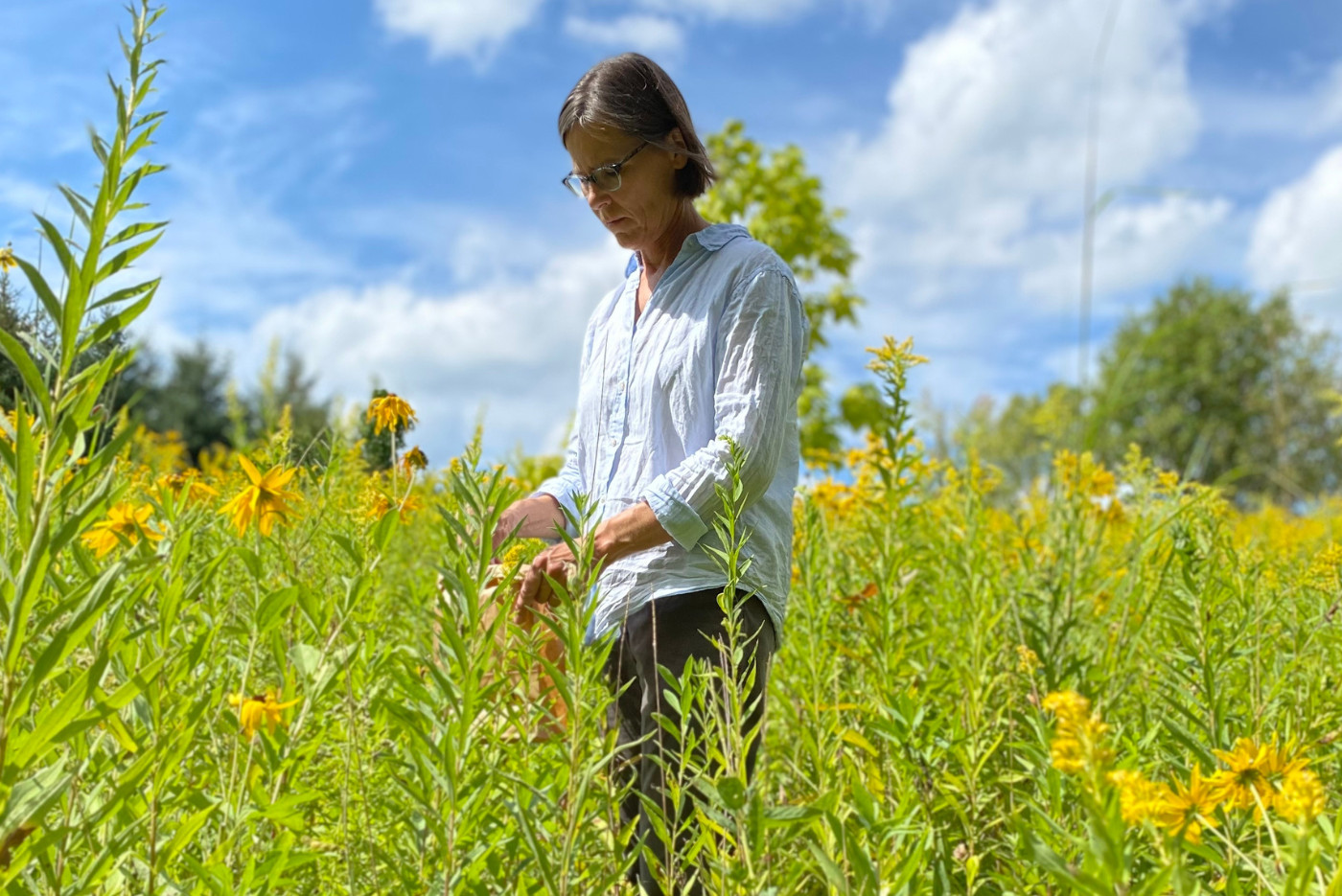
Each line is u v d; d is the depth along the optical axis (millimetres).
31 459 1090
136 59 1142
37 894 1342
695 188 2371
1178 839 1067
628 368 2357
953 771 2393
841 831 1315
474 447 1506
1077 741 1027
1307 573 2793
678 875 1700
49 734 1128
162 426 22594
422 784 1583
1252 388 34344
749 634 2150
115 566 1136
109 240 1116
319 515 2123
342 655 1709
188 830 1422
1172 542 2920
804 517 3107
